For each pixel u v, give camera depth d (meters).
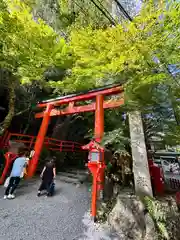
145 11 3.93
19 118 11.82
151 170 6.10
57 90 9.51
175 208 4.33
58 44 6.97
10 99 9.04
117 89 6.42
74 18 10.05
